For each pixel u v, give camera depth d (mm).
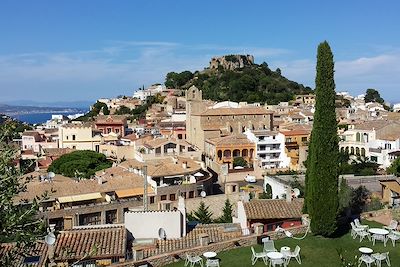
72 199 68312
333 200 38719
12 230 14852
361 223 43125
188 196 80688
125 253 34312
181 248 35031
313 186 39469
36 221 15484
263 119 131875
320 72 40688
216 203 76188
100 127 149875
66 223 46469
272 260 31812
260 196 74625
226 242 36094
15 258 15633
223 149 112375
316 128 40219
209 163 114812
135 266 31703
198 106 132375
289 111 177875
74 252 31344
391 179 60438
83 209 66562
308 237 39250
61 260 30516
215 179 107812
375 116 164125
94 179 77938
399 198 54062
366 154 109562
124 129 152250
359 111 179250
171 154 107562
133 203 71938
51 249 31312
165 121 169375
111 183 75938
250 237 37281
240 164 111375
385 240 36844
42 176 76938
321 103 40406
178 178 83688
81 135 128875
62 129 128000
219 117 127375
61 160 103312
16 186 15578
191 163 93750
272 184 77188
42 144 137375
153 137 126250
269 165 117188
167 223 39531
